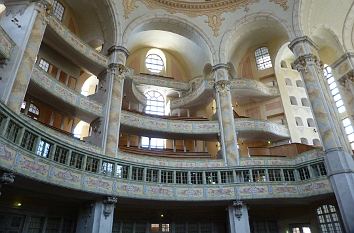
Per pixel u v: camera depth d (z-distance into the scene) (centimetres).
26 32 1712
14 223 1748
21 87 1587
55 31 2112
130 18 2789
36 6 1827
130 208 2286
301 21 2662
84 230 1906
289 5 2747
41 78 1911
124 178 2062
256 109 3303
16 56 1614
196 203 2205
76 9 2816
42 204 1916
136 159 2241
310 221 2319
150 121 2578
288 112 3083
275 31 3142
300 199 2200
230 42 3034
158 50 3778
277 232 2469
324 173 2128
